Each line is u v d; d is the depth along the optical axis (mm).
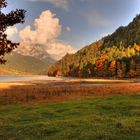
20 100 46344
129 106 28828
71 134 18297
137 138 16703
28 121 24203
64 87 72625
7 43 16656
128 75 191625
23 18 17016
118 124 20344
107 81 127500
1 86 79938
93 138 17203
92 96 47125
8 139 18297
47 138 17844
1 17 16312
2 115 28766
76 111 27594
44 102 41062
